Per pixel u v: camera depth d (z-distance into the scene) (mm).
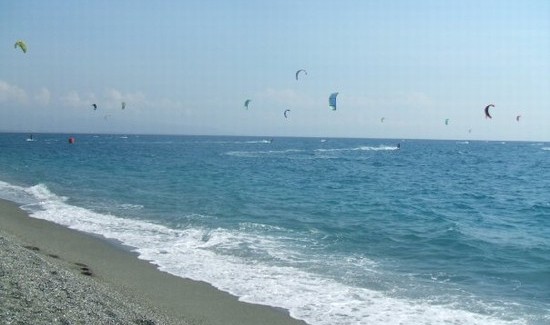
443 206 26266
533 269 13141
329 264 13195
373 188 33938
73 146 103562
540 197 31062
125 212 20609
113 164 50906
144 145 121562
